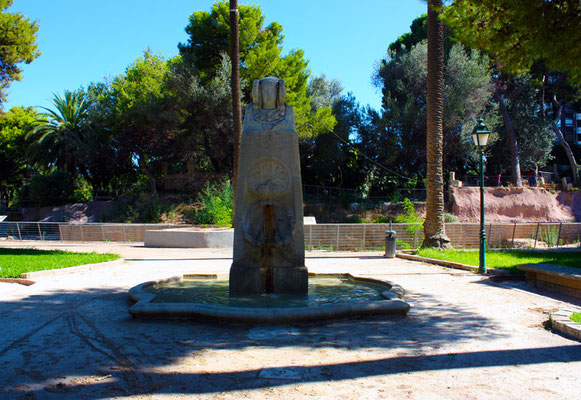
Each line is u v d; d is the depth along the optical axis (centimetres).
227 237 1886
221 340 459
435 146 1509
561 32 799
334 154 3300
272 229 708
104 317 559
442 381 352
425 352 425
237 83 1770
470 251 1451
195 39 3069
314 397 318
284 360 399
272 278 704
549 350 434
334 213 2862
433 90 1509
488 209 2900
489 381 352
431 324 534
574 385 345
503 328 518
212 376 360
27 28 1981
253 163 694
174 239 1880
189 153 3044
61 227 2330
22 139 4381
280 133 691
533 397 321
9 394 319
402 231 1834
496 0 852
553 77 3447
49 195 3425
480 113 3186
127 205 3092
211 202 2389
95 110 3353
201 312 529
